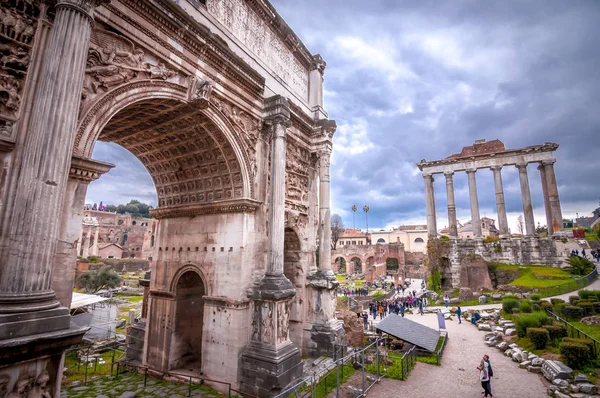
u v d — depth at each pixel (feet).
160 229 55.93
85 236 243.40
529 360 52.90
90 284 150.00
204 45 39.24
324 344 54.49
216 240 48.39
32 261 19.85
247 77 46.50
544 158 153.69
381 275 223.30
